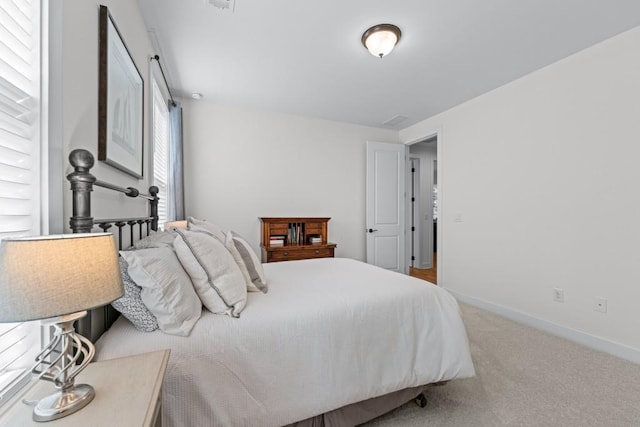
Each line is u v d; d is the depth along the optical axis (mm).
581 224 2387
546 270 2625
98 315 1145
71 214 1021
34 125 897
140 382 761
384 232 4359
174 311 1103
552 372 1914
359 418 1412
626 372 1911
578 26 2086
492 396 1669
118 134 1477
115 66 1428
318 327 1290
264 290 1621
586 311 2344
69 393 677
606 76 2240
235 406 1081
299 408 1196
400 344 1473
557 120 2559
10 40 826
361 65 2650
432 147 5668
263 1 1862
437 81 2957
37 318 578
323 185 4141
